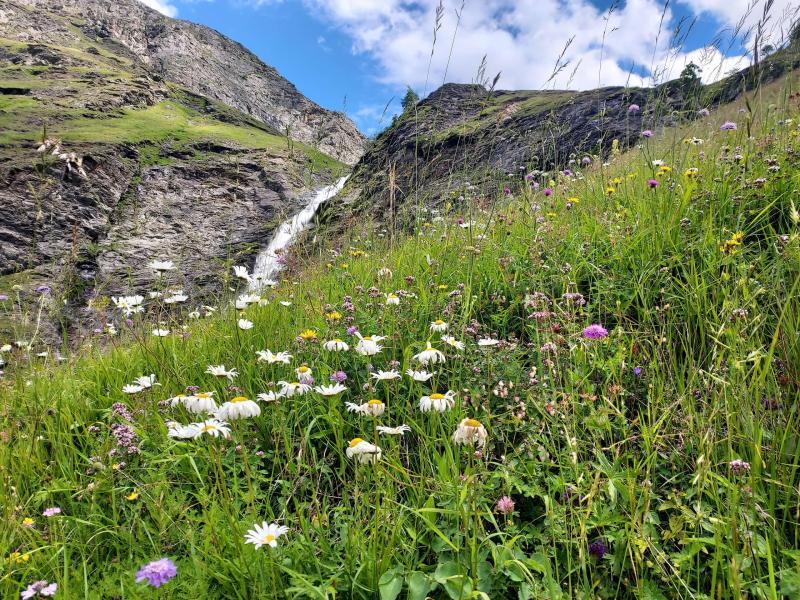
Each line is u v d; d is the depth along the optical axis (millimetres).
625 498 1630
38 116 44031
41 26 89688
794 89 4188
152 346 3709
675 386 2117
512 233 4035
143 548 1842
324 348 2766
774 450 1667
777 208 3107
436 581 1520
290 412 2445
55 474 2367
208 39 123000
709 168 3902
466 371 2541
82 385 3320
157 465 2262
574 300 2641
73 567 1762
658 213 3422
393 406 2426
